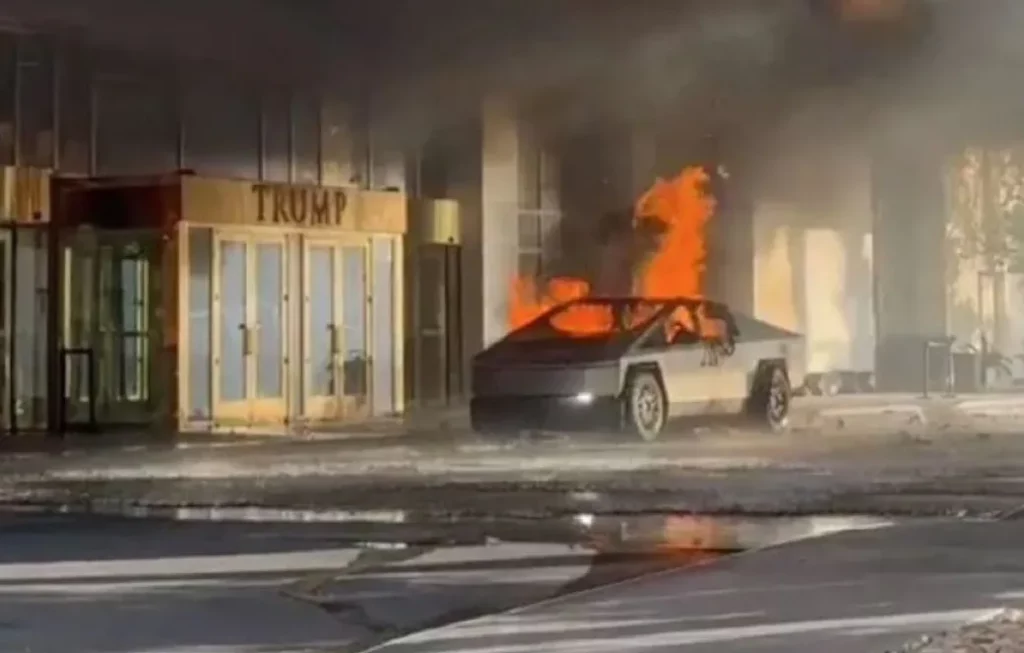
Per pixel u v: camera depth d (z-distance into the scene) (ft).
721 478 61.11
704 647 30.40
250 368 90.48
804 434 83.46
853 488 57.31
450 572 40.93
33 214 86.74
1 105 86.84
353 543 45.80
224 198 88.43
